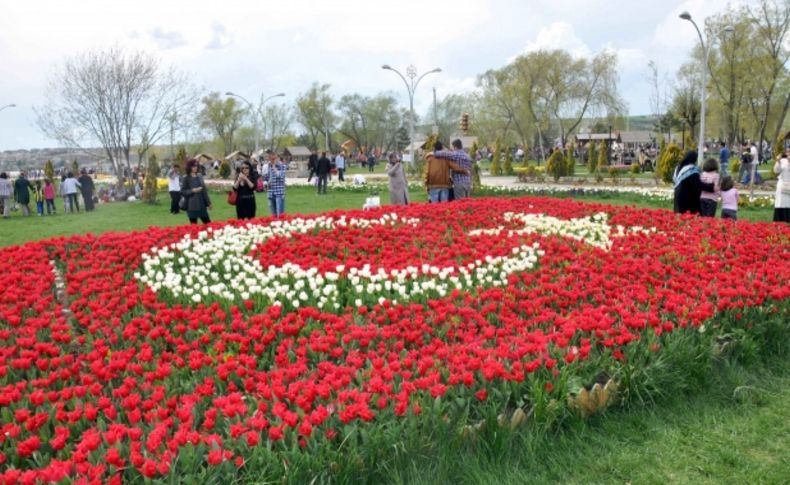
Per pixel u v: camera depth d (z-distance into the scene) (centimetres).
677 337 549
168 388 482
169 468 359
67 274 841
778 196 1343
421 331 568
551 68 6109
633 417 498
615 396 506
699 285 694
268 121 9719
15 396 458
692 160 1194
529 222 1147
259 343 562
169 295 742
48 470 352
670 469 441
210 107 8569
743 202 1997
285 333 577
